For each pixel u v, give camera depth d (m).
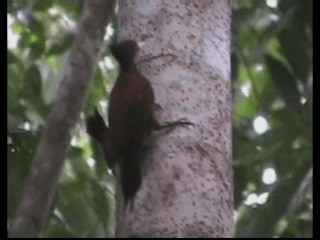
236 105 12.20
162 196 7.36
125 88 7.68
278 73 10.86
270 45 12.32
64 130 7.90
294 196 9.30
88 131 7.88
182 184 7.39
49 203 7.55
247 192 10.91
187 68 7.92
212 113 7.77
